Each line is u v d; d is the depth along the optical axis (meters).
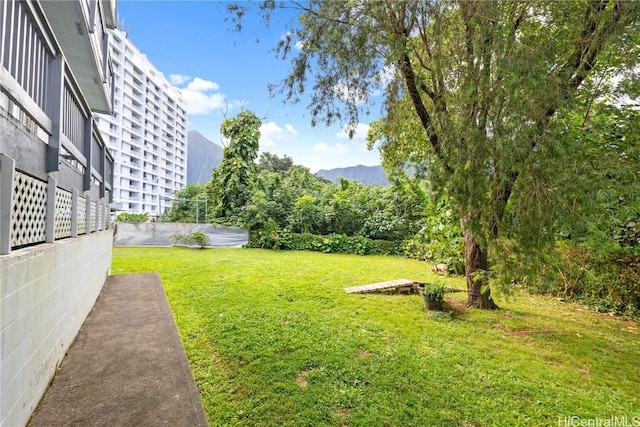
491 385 2.80
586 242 3.33
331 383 2.76
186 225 12.97
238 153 14.86
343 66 4.40
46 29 2.10
